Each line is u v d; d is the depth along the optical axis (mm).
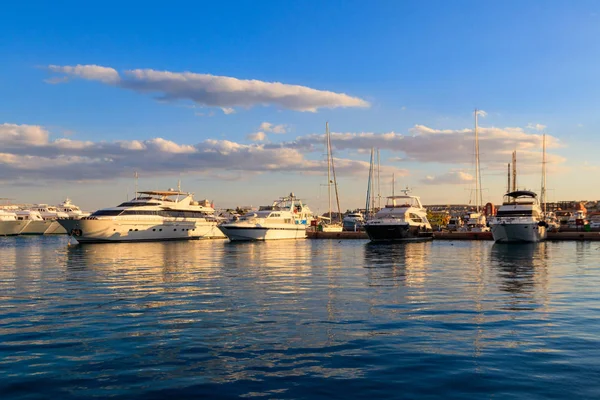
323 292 19250
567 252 44094
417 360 10031
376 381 8844
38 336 12180
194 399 8109
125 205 71500
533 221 57250
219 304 16578
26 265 33094
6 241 81000
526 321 13609
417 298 17672
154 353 10648
